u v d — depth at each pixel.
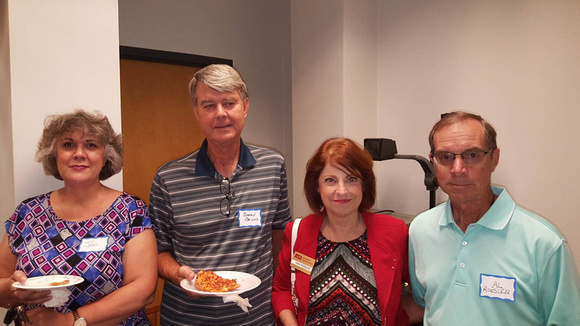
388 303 1.30
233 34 3.43
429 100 2.55
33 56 1.49
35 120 1.50
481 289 1.14
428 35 2.54
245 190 1.58
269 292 1.60
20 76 1.47
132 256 1.30
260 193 1.60
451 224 1.25
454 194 1.16
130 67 3.05
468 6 2.32
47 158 1.29
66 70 1.56
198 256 1.53
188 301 1.51
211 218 1.53
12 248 1.25
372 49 2.86
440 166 1.17
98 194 1.34
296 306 1.42
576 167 1.92
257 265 1.56
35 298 1.11
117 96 1.68
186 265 1.54
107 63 1.65
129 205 1.35
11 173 1.52
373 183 1.39
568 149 1.95
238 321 1.50
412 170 2.69
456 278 1.19
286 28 3.69
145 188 3.19
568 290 1.06
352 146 1.37
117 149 1.38
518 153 2.14
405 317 1.42
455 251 1.22
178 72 3.29
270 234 1.64
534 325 1.10
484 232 1.18
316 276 1.36
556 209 2.01
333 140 1.41
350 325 1.29
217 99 1.46
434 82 2.52
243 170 1.59
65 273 1.21
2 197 1.71
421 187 2.63
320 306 1.34
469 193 1.14
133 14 2.93
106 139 1.31
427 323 1.27
